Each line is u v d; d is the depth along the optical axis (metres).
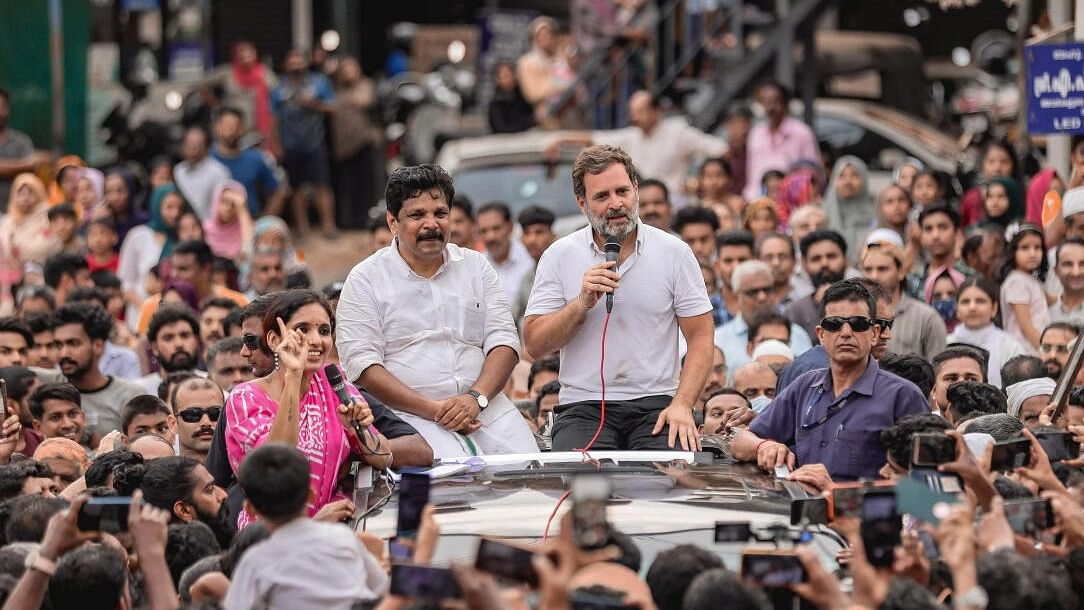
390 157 33.19
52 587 7.75
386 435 9.92
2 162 23.73
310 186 28.42
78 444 11.51
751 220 17.95
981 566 7.05
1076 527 7.62
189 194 22.81
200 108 28.95
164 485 9.23
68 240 20.16
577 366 10.52
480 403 10.25
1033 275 14.66
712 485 8.95
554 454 9.64
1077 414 10.68
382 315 10.35
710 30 24.11
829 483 8.98
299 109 28.17
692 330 10.48
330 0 39.06
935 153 22.98
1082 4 14.90
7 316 14.49
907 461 8.89
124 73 35.91
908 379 11.15
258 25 38.50
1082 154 15.41
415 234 10.22
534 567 6.74
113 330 16.08
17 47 26.20
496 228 18.05
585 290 10.09
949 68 32.31
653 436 10.22
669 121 21.86
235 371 12.86
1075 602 7.19
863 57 25.81
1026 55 14.26
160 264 18.64
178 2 36.25
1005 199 17.47
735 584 6.82
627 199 10.27
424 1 43.34
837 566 7.96
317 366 9.62
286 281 16.75
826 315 10.02
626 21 26.47
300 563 7.47
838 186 18.47
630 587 6.98
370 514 8.88
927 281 15.64
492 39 36.91
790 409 10.32
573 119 26.45
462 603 6.66
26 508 8.88
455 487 8.98
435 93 34.88
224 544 9.39
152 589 7.58
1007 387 12.09
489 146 22.53
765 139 20.89
